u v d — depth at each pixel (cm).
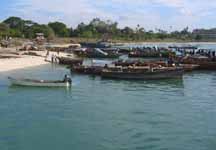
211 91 4778
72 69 6425
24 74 6322
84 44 14912
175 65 6531
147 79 5625
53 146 2538
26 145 2548
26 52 10169
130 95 4434
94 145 2564
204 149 2486
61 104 3862
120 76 5675
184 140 2667
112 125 3044
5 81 5362
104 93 4556
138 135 2778
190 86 5191
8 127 2959
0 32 17125
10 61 7944
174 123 3106
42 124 3059
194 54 9106
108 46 14212
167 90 4812
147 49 11138
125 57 10344
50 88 4806
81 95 4397
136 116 3350
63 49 12200
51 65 7869
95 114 3428
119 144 2580
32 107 3697
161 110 3597
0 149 2462
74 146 2541
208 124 3080
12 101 3981
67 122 3131
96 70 6147
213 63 6956
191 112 3516
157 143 2600
